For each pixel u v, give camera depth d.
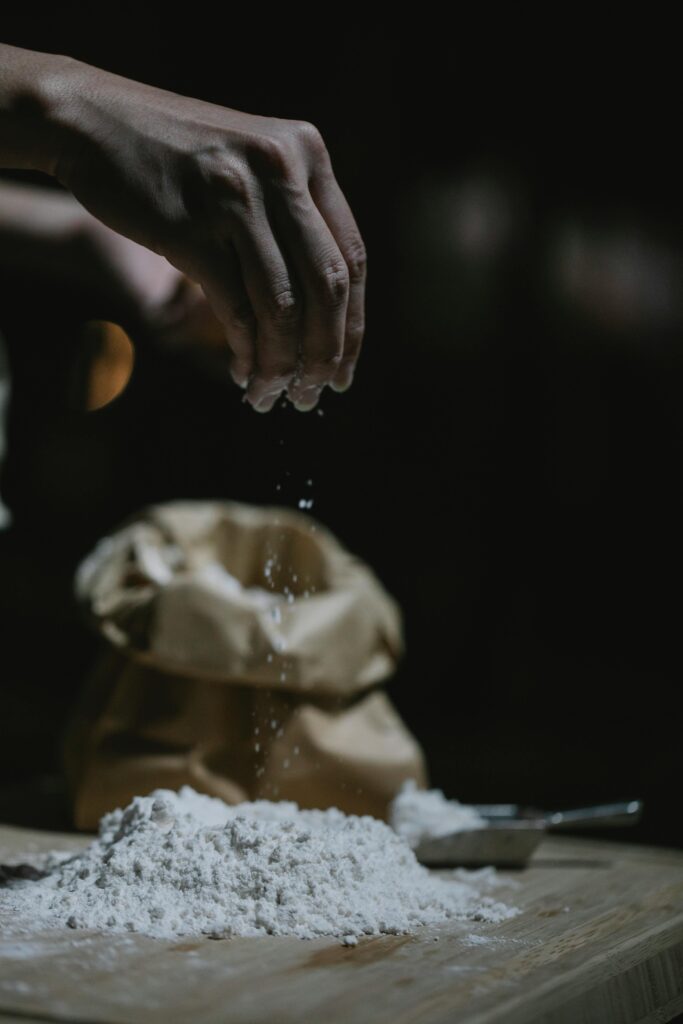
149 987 0.50
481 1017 0.49
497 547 1.57
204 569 0.87
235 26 1.30
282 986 0.51
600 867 0.74
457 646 1.60
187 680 0.79
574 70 1.34
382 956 0.55
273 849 0.60
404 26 1.31
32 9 1.27
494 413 1.51
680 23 1.27
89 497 1.65
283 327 0.60
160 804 0.63
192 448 1.59
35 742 1.54
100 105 0.60
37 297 1.51
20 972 0.51
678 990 0.59
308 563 0.88
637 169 1.40
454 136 1.39
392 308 1.46
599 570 1.57
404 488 1.55
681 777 1.43
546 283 1.45
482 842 0.71
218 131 0.59
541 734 1.56
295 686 0.79
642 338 1.46
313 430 1.50
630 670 1.57
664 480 1.52
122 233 0.60
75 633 1.67
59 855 0.69
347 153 1.37
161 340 0.94
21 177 1.32
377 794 0.80
